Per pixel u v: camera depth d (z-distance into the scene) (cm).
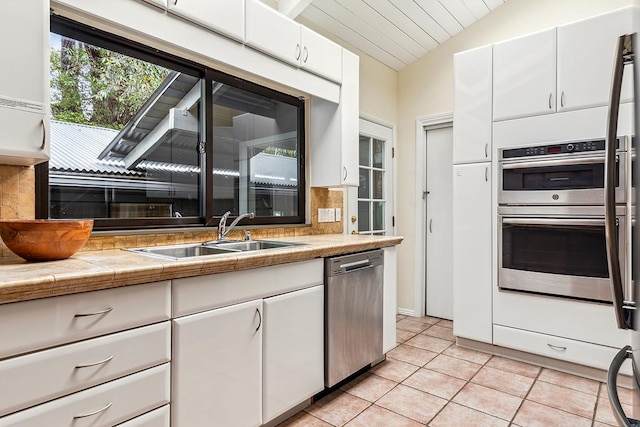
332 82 272
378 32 328
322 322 208
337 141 280
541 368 256
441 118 366
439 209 378
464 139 292
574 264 242
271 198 278
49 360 110
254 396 169
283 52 229
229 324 158
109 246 180
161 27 173
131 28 164
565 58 247
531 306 260
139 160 204
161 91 213
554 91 251
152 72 209
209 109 231
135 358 129
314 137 295
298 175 296
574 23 244
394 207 394
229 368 158
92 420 119
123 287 126
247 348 166
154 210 210
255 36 212
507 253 270
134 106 202
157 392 135
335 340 214
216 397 153
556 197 248
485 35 340
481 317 282
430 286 385
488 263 279
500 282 272
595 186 235
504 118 272
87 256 155
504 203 271
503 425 186
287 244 221
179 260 144
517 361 268
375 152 374
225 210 245
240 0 204
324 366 211
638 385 74
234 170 251
